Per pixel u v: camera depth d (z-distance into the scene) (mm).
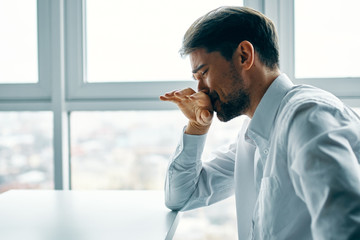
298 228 710
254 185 975
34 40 1538
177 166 1021
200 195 1075
